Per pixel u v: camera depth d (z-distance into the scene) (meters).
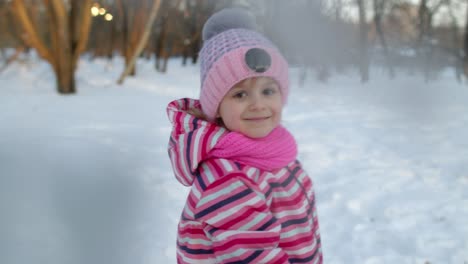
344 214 3.34
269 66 1.02
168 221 2.88
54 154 4.23
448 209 3.40
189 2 19.77
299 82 12.84
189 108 1.24
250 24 1.20
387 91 11.39
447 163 4.61
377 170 4.38
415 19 16.08
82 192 3.26
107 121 6.40
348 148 5.25
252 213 0.97
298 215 1.09
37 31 9.14
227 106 1.05
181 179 1.11
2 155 4.11
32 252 2.30
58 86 9.51
